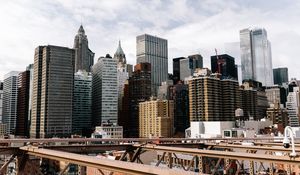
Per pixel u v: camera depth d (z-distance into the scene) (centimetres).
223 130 16550
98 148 2669
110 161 1033
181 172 771
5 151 1872
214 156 1647
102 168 1086
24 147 1855
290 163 1315
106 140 3369
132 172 940
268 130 17875
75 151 2656
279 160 1353
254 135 15612
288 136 1363
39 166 1825
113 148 2566
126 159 2622
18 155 1909
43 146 2514
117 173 1016
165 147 2077
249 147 2352
